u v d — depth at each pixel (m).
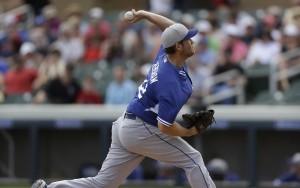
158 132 22.94
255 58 48.28
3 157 44.47
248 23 51.06
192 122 22.66
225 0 60.66
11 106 44.91
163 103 22.08
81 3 67.12
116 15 60.16
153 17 24.66
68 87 45.72
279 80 46.06
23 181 44.16
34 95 47.41
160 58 22.97
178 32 22.33
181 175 40.22
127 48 51.75
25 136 44.12
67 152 43.34
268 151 40.88
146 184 41.31
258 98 44.19
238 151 41.25
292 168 39.56
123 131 23.19
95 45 53.19
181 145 23.25
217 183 40.69
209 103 43.84
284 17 54.19
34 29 58.94
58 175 43.38
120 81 44.62
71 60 52.88
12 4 65.50
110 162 23.83
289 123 39.66
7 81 49.22
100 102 45.78
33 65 51.44
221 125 40.34
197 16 57.41
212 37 50.59
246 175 41.00
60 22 60.16
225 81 45.16
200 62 47.25
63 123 42.28
